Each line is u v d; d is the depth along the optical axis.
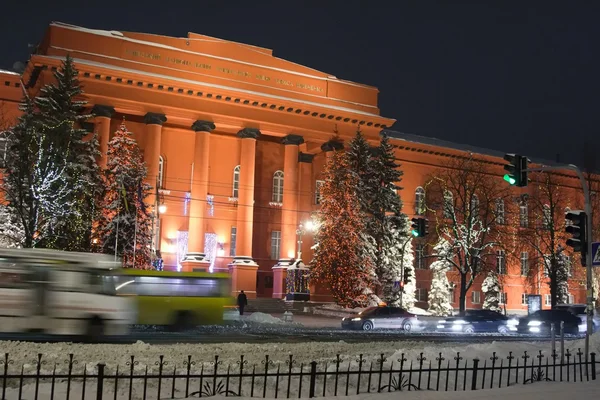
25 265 20.78
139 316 29.39
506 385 13.48
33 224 39.19
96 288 21.42
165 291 30.25
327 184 53.75
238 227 57.34
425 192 69.56
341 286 51.88
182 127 58.84
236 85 58.56
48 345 17.22
